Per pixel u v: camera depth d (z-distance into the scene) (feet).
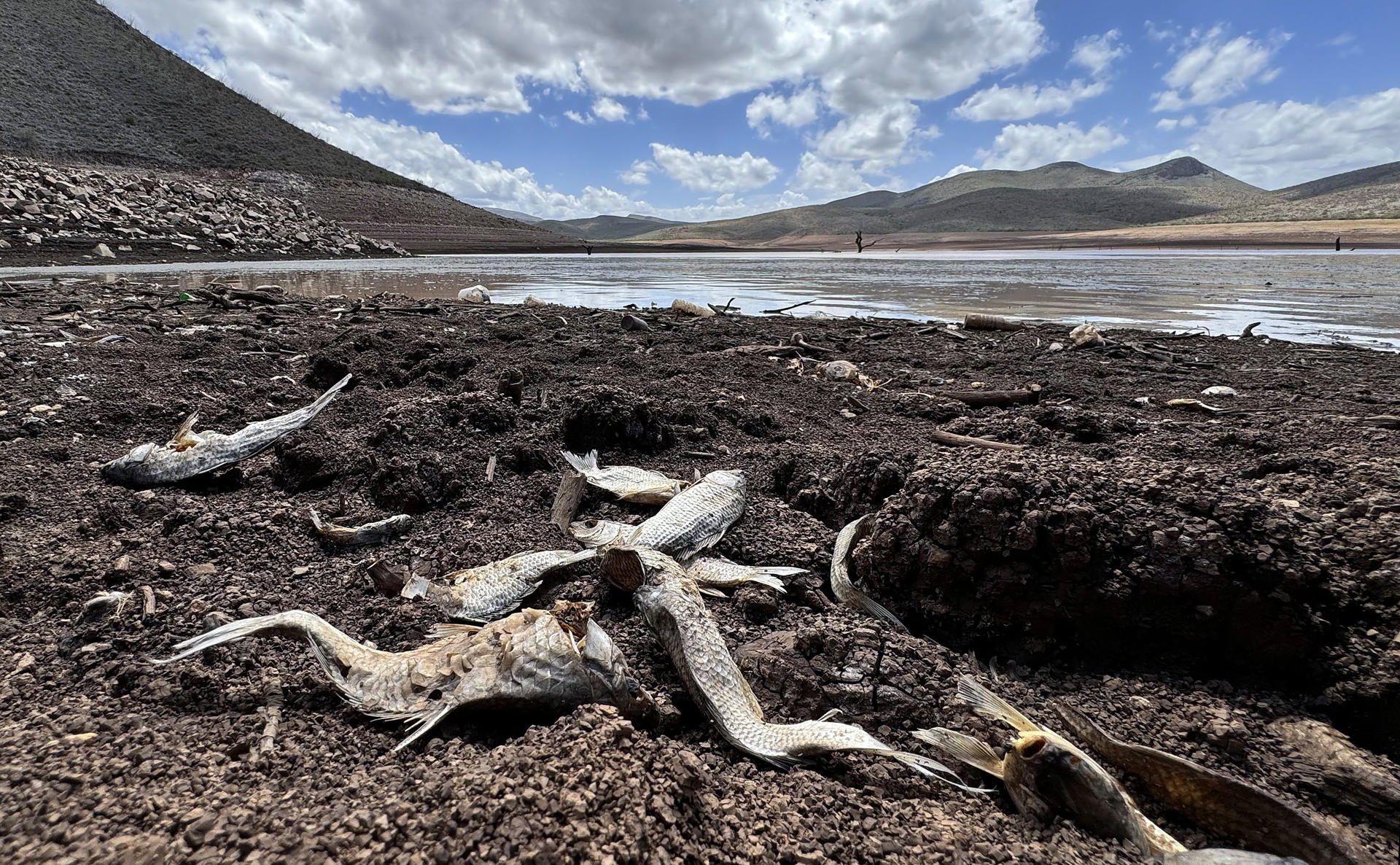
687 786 7.51
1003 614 10.86
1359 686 9.37
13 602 11.48
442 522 15.61
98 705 8.98
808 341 43.98
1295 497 13.47
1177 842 7.68
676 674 10.19
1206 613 9.98
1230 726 9.17
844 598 12.23
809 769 8.57
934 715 9.62
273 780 7.77
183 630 10.77
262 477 17.76
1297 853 7.54
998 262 162.81
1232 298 77.61
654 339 41.93
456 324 45.39
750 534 14.57
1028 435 22.17
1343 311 65.31
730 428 23.18
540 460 18.45
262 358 31.09
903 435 23.79
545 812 6.70
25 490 15.96
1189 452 20.40
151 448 17.31
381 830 6.61
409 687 9.30
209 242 127.85
